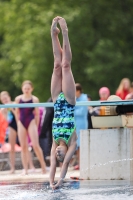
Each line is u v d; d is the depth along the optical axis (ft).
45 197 57.36
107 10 197.67
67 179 72.90
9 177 80.59
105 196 56.59
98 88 189.16
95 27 197.67
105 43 187.83
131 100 69.00
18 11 213.87
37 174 85.46
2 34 241.76
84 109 91.76
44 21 194.59
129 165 71.05
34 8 204.54
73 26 191.62
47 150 93.40
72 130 62.75
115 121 72.28
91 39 193.26
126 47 195.11
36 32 195.72
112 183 67.15
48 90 201.26
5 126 94.32
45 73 200.95
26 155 85.87
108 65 185.57
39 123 95.50
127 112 72.43
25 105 76.02
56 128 63.05
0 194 60.64
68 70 63.72
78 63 195.31
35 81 200.85
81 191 60.44
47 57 200.03
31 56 200.85
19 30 210.38
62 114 63.16
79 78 195.00
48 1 206.59
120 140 71.41
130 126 71.82
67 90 63.31
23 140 85.87
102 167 72.08
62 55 64.49
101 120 73.05
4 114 94.17
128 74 187.11
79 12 192.85
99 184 66.33
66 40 63.82
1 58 248.11
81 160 72.90
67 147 62.85
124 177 71.31
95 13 196.34
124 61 187.73
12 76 224.12
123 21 196.85
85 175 72.54
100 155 72.18
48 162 98.48
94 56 186.91
